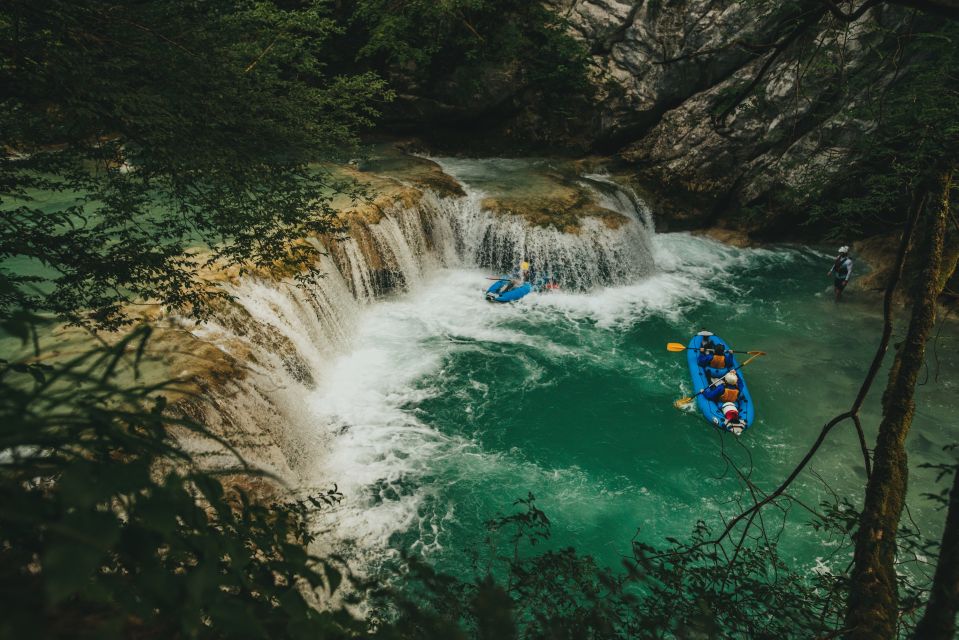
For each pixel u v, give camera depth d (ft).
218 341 28.48
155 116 14.74
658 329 45.73
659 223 63.00
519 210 52.24
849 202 23.68
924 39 18.37
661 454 32.63
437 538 26.40
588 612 8.33
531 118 67.15
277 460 26.43
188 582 3.15
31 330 3.33
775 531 27.09
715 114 16.79
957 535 6.00
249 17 27.04
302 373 33.94
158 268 16.15
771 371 40.40
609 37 63.00
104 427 3.34
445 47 63.98
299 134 19.77
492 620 4.88
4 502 2.51
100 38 15.02
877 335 44.91
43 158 14.94
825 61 17.66
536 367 39.91
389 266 45.68
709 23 58.65
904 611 7.35
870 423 34.96
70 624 3.52
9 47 13.03
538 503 29.01
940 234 9.29
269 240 18.15
